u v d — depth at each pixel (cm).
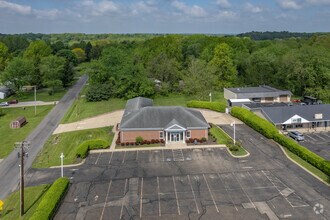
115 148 5241
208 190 3750
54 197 3412
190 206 3394
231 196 3597
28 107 8525
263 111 6325
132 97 9188
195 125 5544
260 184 3881
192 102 8162
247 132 6025
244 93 8419
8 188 3944
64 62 11556
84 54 19975
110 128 6419
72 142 5631
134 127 5462
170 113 5712
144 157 4847
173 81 10156
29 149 5341
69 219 3191
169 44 14000
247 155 4847
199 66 8869
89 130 6288
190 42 15975
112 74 9538
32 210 3366
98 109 8144
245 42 14775
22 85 10181
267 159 4681
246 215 3203
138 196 3634
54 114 7725
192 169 4369
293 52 9662
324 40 13750
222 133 5966
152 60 10569
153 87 9488
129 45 18400
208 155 4881
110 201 3531
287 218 3141
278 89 9300
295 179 4003
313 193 3634
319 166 4241
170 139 5481
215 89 9856
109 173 4284
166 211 3303
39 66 10844
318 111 6319
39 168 4506
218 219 3141
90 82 9594
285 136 5472
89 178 4138
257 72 10169
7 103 8719
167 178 4097
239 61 11175
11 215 3288
